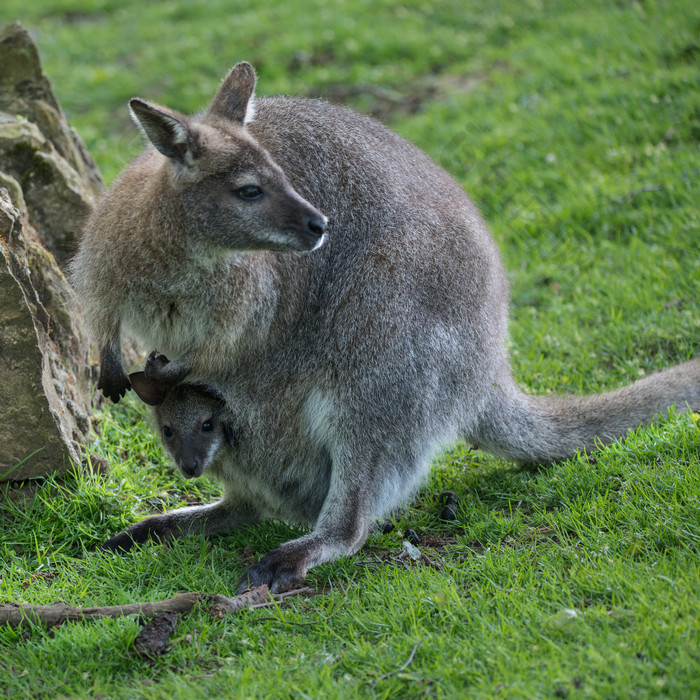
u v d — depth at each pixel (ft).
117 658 21.07
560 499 27.78
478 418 30.89
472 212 30.86
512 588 22.45
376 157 29.19
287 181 26.50
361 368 27.61
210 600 22.80
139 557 26.05
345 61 73.31
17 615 22.31
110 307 27.61
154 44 82.84
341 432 27.66
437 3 79.41
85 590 24.29
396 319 27.71
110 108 72.84
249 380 28.40
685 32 61.57
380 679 19.53
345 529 26.73
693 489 25.30
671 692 17.94
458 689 19.08
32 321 27.32
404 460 28.53
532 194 51.37
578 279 43.70
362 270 27.91
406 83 69.31
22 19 93.81
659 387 32.65
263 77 71.77
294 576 24.86
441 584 23.12
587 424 32.04
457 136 58.29
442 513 29.07
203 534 27.37
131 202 27.14
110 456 31.19
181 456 28.02
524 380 36.81
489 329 30.09
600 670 18.72
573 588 22.22
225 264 26.71
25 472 27.61
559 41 67.41
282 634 21.83
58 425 27.84
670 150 51.75
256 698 19.25
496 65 68.64
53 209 34.86
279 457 28.73
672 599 20.80
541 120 57.21
